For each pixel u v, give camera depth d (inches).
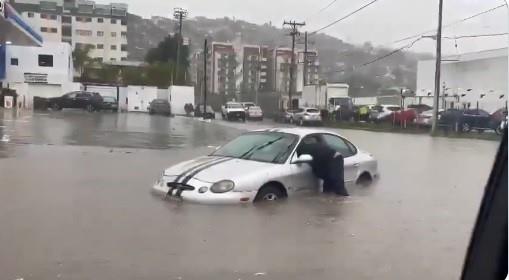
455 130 1333.7
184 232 252.8
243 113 1924.2
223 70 4104.3
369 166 403.2
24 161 492.1
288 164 334.3
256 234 252.1
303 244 237.8
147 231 253.1
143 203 313.7
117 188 365.4
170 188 327.9
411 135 1200.8
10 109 1720.0
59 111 1774.1
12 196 330.3
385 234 258.4
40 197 329.7
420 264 212.8
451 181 438.6
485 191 72.7
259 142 362.3
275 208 307.0
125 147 666.2
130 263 206.7
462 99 2038.6
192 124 1363.2
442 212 311.1
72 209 297.3
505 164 69.3
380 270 205.2
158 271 198.4
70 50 2372.0
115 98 2175.2
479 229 72.6
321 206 317.1
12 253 215.6
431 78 2292.1
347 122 1838.1
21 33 1574.8
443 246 239.0
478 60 1963.6
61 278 188.9
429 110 1587.1
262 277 194.9
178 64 2935.5
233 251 224.8
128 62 3976.4
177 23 3624.5
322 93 2433.6
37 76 2169.0
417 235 257.6
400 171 504.1
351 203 329.4
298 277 196.1
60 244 229.5
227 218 280.8
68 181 392.2
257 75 3646.7
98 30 5012.3
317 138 368.5
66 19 4965.6
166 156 577.9
